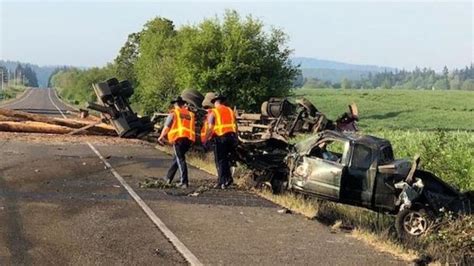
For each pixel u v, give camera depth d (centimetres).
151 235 921
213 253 834
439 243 1000
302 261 816
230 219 1070
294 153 1280
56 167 1656
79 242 860
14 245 828
